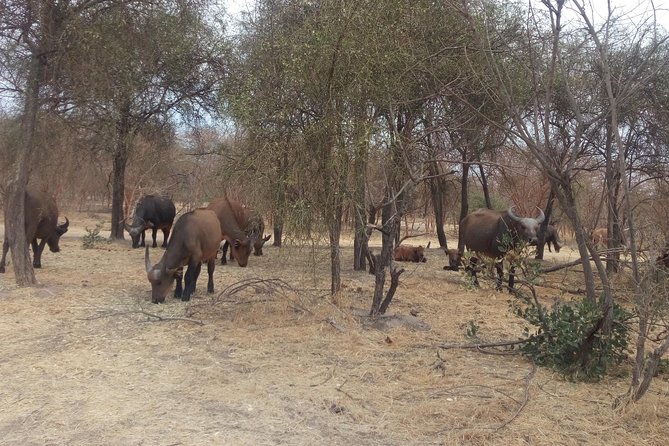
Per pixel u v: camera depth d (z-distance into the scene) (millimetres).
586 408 5293
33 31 10133
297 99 8211
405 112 9758
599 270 6070
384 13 7695
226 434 4691
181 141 22953
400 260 17141
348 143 7746
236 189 12633
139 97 16047
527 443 4570
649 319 6219
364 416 5059
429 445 4562
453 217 30375
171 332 7602
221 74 16750
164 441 4551
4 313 8398
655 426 4859
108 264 13922
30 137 10367
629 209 5242
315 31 7750
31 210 11266
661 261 5738
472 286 7387
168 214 17797
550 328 6309
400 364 6520
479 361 6707
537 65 7301
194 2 12234
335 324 7910
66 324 7918
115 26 10500
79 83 10641
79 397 5379
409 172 7969
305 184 8141
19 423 4840
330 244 8820
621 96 5555
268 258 15820
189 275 9688
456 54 8320
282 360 6578
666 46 8930
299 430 4793
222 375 6023
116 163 19469
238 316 8352
